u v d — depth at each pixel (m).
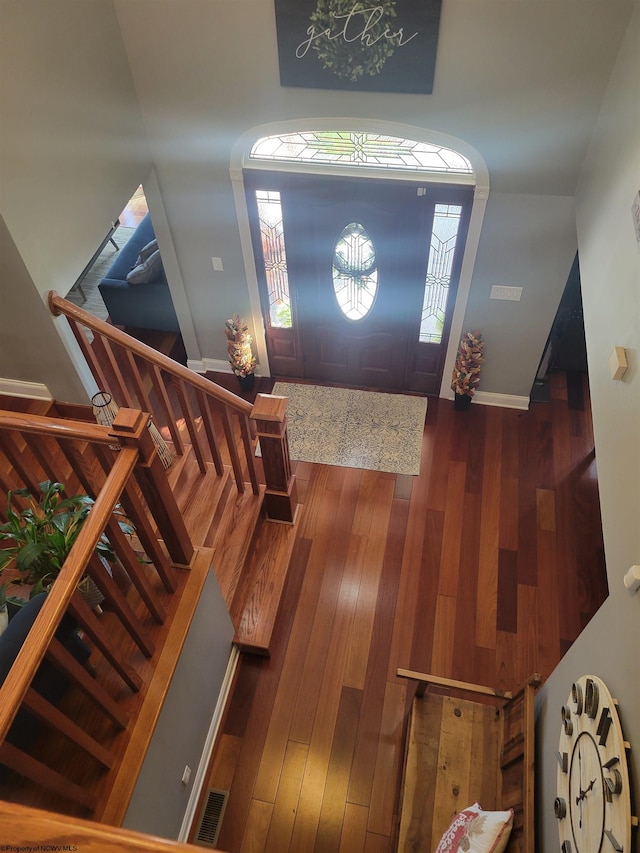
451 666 3.60
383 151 4.02
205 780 3.12
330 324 5.13
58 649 1.66
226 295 5.05
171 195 4.42
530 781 2.37
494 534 4.27
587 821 1.83
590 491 4.52
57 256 3.39
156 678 2.35
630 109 2.85
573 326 5.01
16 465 2.39
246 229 4.53
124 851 0.85
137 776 2.13
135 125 3.97
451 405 5.27
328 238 4.56
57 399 4.01
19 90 2.91
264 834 3.00
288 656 3.63
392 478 4.66
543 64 3.35
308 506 4.46
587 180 3.59
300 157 4.15
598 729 1.88
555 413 5.13
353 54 3.46
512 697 2.77
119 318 5.75
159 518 2.39
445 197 4.11
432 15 3.23
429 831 2.63
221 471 3.73
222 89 3.79
